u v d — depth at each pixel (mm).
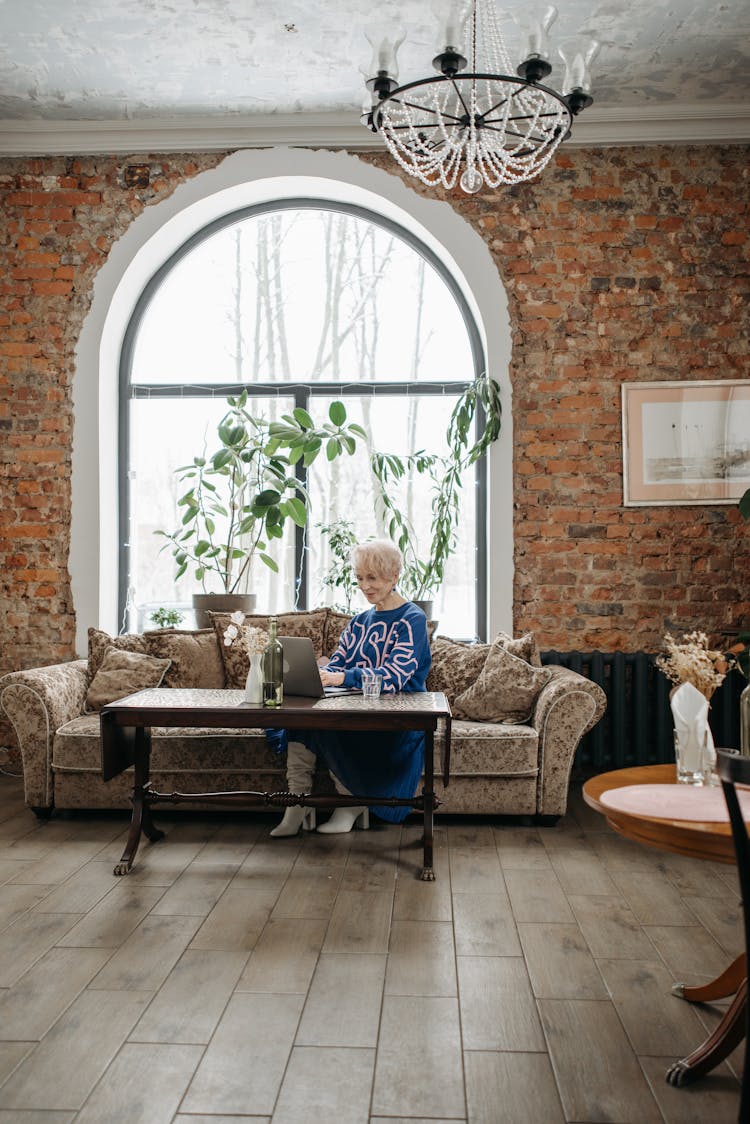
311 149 5230
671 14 4074
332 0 3979
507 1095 1965
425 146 3221
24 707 4133
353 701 3539
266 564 5164
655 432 5090
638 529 5113
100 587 5238
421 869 3494
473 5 2775
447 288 5570
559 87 4766
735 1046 2014
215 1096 1947
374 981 2518
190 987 2469
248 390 5570
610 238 5141
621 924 2965
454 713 4414
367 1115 1884
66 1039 2184
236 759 4133
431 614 5055
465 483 5520
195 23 4168
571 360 5145
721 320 5105
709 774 2342
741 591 5082
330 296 5715
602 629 5117
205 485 5176
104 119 5137
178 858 3607
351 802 3598
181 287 5688
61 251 5266
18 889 3234
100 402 5262
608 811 2039
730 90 4805
